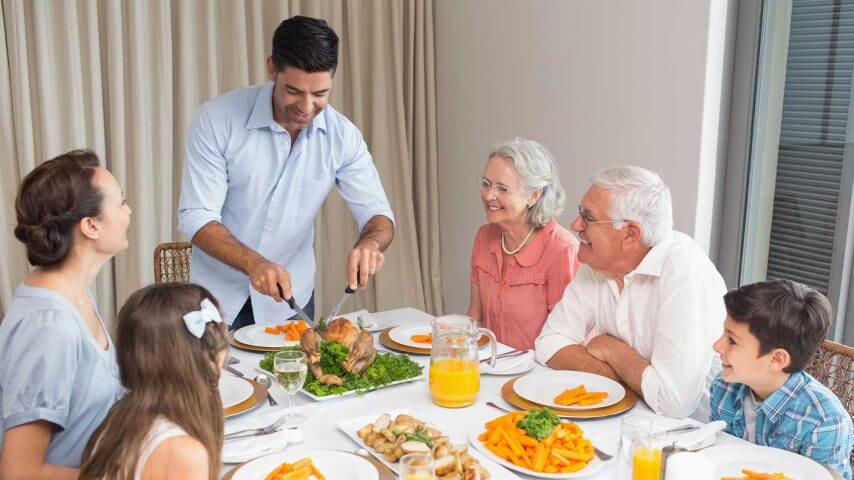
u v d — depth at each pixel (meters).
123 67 3.18
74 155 1.45
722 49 2.72
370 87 3.89
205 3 3.31
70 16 3.04
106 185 1.44
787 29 2.64
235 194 2.39
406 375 1.83
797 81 2.63
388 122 3.94
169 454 1.16
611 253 1.87
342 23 3.76
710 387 1.94
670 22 2.79
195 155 2.28
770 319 1.50
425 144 3.99
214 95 3.38
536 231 2.34
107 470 1.18
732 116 2.78
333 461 1.39
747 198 2.82
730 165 2.81
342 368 1.79
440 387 1.68
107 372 1.46
